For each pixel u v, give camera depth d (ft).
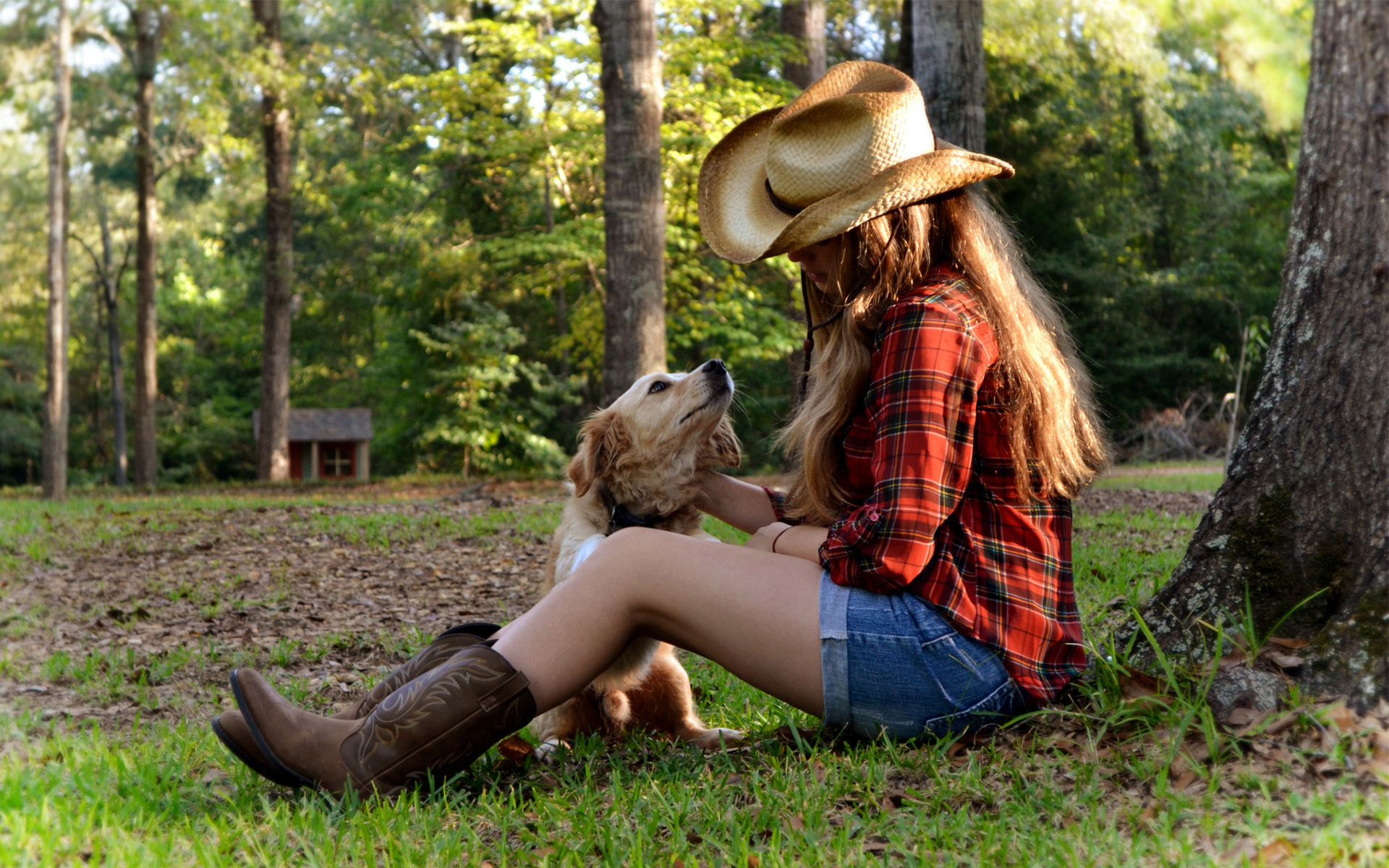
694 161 48.57
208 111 67.62
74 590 19.61
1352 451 7.76
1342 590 7.56
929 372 6.81
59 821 6.99
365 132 74.84
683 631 7.49
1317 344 8.13
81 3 63.26
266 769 7.63
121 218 91.81
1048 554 7.32
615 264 31.04
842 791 7.05
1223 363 73.00
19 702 12.09
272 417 71.05
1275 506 8.08
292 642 14.97
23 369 110.22
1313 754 6.43
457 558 23.17
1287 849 5.57
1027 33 58.59
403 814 7.03
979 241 7.48
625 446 10.58
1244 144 74.18
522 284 63.36
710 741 9.68
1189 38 58.18
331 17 71.61
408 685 7.48
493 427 62.44
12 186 83.71
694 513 10.91
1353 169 8.13
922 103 7.67
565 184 57.41
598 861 6.45
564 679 7.43
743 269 55.83
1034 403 7.06
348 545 25.34
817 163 7.40
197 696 12.49
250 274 101.40
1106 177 73.26
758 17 61.87
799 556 7.75
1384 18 8.03
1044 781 6.77
